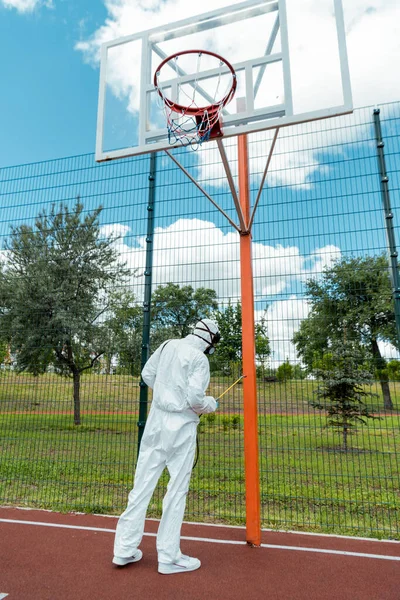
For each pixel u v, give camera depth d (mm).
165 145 3180
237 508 4551
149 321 4629
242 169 4215
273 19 3102
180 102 3186
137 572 3117
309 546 3621
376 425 5355
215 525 4133
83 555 3414
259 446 4980
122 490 5062
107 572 3113
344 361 4551
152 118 3301
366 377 5551
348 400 5836
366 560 3348
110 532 3922
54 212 5762
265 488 5090
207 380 3289
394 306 3998
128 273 4969
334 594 2814
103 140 3422
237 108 3049
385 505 4527
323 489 5066
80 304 6043
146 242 4766
